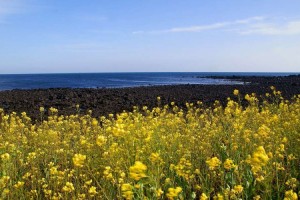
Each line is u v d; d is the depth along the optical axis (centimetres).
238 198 376
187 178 443
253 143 549
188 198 456
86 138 722
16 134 786
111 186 454
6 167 489
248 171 436
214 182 484
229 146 575
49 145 670
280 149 492
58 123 873
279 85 3334
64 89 2898
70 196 479
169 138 641
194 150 609
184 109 1593
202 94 2323
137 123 632
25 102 1889
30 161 580
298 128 650
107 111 1570
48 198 490
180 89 2869
